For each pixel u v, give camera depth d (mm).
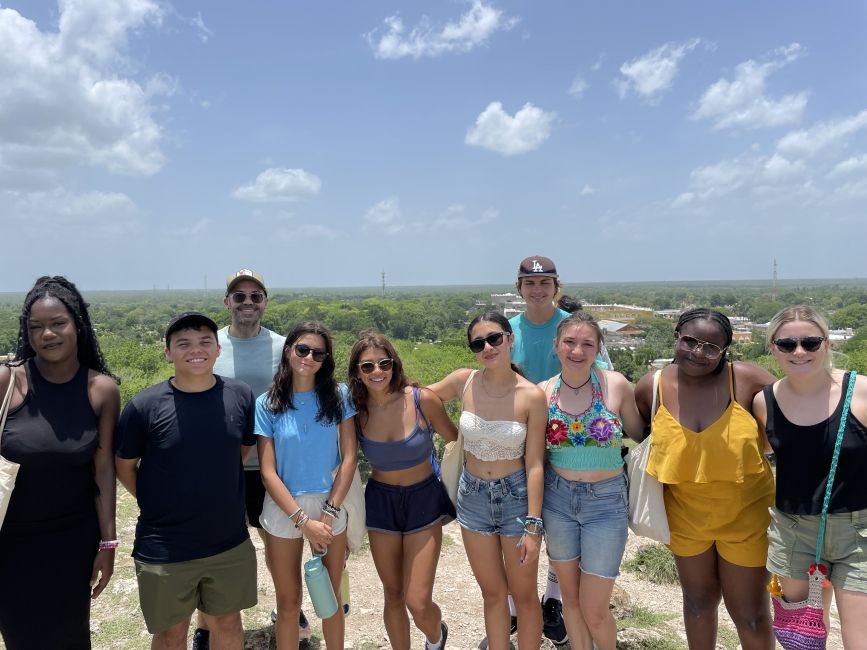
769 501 3023
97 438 2881
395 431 3365
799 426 2729
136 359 25156
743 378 3021
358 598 4691
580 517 3176
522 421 3223
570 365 3182
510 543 3229
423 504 3387
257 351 4008
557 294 4133
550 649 3842
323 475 3250
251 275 3992
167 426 2859
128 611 4277
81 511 2854
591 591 3145
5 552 2719
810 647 2736
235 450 2992
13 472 2586
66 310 2811
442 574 5215
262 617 4273
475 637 4086
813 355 2656
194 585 2900
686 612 3139
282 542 3227
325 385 3318
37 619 2756
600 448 3152
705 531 3014
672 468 2984
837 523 2648
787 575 2807
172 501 2838
